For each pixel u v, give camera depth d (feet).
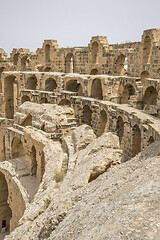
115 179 51.31
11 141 145.28
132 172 51.31
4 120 196.85
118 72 183.73
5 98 214.90
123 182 46.80
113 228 29.25
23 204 92.43
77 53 209.67
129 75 172.65
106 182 52.11
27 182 110.52
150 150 64.90
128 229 27.96
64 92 172.14
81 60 208.74
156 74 150.51
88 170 64.85
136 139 112.68
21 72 209.77
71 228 38.09
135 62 166.91
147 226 27.73
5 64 245.86
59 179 77.61
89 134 92.94
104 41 189.78
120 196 38.83
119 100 161.99
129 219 29.89
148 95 143.95
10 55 272.92
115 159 67.82
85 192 52.90
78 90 197.36
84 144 90.74
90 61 200.95
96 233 30.22
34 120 137.49
